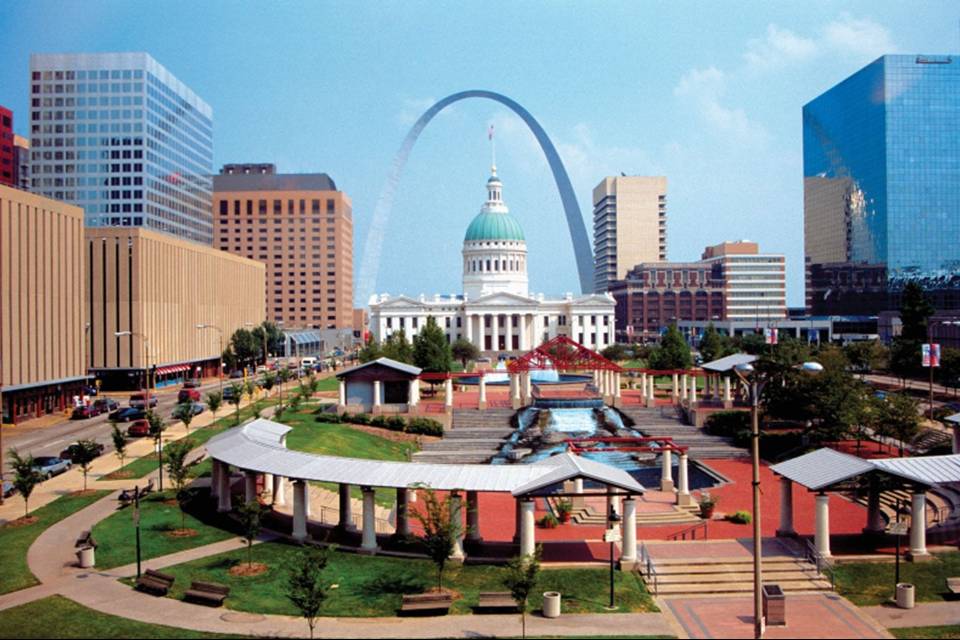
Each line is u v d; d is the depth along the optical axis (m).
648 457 99.00
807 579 49.41
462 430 110.69
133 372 155.00
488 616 43.31
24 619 41.53
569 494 51.34
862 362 154.12
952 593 46.91
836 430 94.56
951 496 69.00
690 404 117.88
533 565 41.69
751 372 41.44
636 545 55.06
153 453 88.25
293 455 57.44
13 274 111.75
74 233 130.88
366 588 46.78
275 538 55.75
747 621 43.19
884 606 45.59
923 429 95.62
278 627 41.00
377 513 68.69
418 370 115.31
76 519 61.19
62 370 126.19
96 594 45.38
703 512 68.56
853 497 74.88
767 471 90.31
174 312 172.50
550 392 136.62
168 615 42.34
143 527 58.25
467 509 55.25
